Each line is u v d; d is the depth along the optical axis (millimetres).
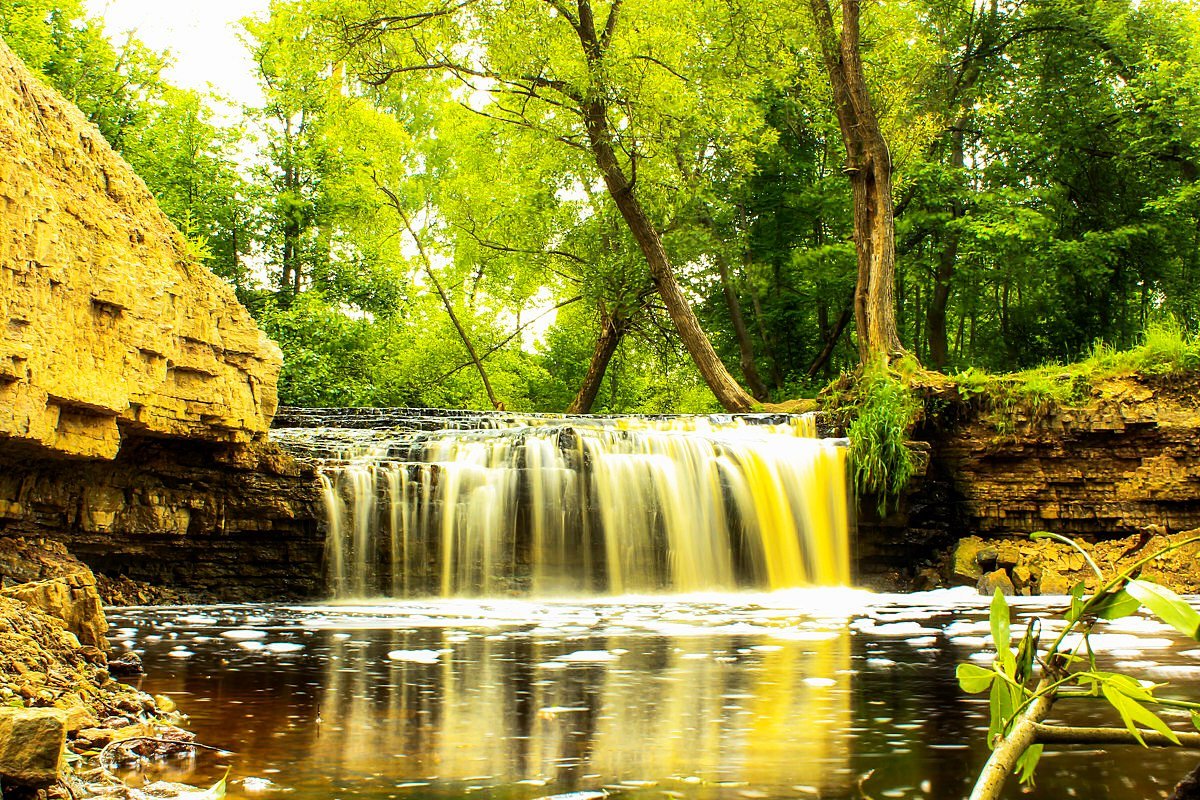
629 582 14633
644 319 32188
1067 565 14859
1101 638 7715
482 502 14195
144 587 12492
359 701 5223
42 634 5148
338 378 28438
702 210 30484
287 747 4066
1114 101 28406
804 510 15625
